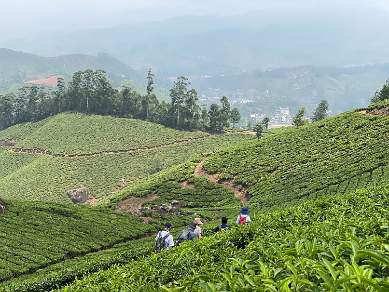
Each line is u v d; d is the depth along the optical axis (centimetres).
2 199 5147
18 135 17375
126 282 830
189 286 530
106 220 5016
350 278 363
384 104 8706
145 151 14938
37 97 19388
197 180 8000
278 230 1106
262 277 448
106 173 13638
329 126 8644
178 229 5022
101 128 16488
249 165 8075
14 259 3762
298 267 470
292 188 6291
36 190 12800
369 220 786
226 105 17450
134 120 17200
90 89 18162
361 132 7806
